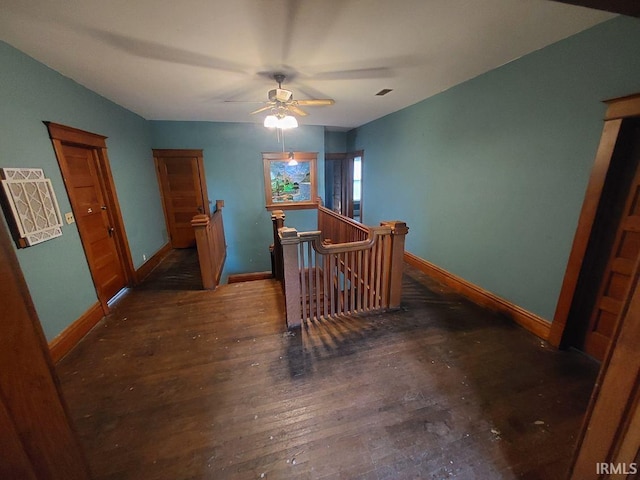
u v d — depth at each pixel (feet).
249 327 8.70
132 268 11.94
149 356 7.41
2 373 1.67
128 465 4.67
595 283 6.89
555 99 7.10
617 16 5.73
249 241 19.48
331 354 7.36
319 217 17.13
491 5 5.39
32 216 6.82
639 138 5.90
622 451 2.76
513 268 8.75
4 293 1.67
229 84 9.82
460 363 6.95
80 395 6.15
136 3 5.19
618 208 6.35
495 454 4.74
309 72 8.79
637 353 2.54
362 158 19.63
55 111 8.15
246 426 5.34
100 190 10.69
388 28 6.22
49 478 1.98
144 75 8.80
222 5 5.29
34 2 5.06
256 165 18.47
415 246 13.84
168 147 16.70
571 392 6.02
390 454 4.76
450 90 10.65
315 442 5.00
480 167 9.64
